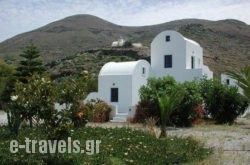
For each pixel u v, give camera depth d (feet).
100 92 125.70
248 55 298.97
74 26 563.07
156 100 94.68
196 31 338.13
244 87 64.39
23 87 37.83
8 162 38.68
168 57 132.36
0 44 531.09
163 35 133.69
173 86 95.40
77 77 40.88
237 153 51.70
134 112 106.63
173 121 94.94
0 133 56.18
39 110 37.17
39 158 40.57
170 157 44.78
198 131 81.41
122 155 43.70
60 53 416.87
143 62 127.95
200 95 100.68
